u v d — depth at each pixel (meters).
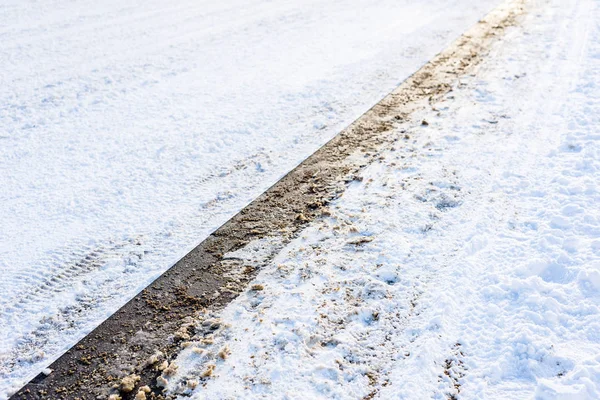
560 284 3.61
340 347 3.31
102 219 4.67
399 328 3.44
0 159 5.70
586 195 4.49
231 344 3.39
